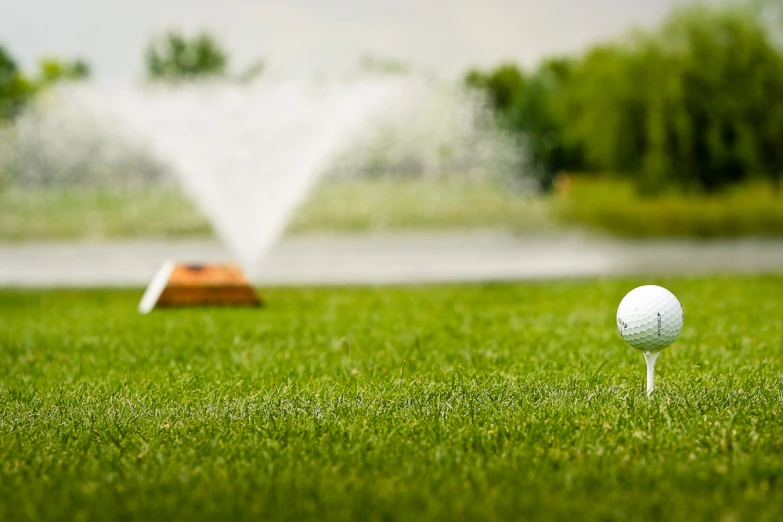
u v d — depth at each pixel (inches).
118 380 232.5
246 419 180.9
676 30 1118.4
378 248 870.4
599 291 458.3
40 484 143.3
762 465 142.2
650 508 125.5
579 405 186.4
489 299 431.8
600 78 1162.0
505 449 157.0
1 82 1731.1
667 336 185.5
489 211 1219.9
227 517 126.2
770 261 718.5
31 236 1051.3
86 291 520.1
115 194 1269.7
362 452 155.9
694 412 177.3
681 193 1135.0
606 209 1236.5
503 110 1716.3
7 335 327.0
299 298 447.5
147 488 140.2
